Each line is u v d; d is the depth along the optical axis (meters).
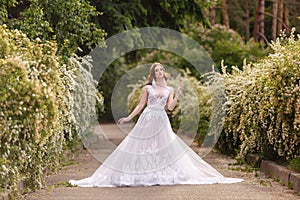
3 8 9.96
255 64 10.98
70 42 10.98
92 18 14.30
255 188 7.88
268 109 9.10
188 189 7.80
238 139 11.87
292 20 30.09
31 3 10.59
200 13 16.75
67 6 10.83
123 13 14.94
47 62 7.14
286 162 9.41
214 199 7.00
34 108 6.00
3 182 6.06
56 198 7.05
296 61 8.45
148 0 15.78
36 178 7.32
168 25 16.56
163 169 8.39
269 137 9.09
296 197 7.14
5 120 5.74
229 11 32.28
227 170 9.97
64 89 8.66
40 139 6.47
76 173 9.48
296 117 7.90
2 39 6.82
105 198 7.08
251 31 34.03
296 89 8.06
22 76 6.09
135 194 7.40
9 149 6.05
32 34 9.98
